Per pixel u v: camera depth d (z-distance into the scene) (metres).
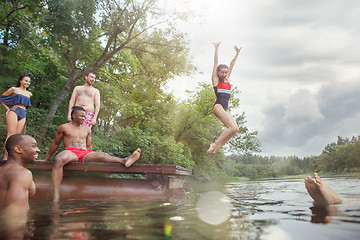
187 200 3.40
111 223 1.76
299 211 2.26
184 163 16.84
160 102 18.14
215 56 5.06
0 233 1.49
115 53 12.62
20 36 12.67
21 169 2.40
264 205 2.80
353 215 1.94
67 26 10.62
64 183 3.83
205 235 1.42
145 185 4.14
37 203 3.10
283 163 77.00
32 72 13.04
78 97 5.89
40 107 13.02
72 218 1.97
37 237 1.39
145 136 14.61
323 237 1.32
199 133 22.75
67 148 4.37
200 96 21.50
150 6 12.06
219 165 30.77
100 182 4.02
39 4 12.12
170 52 14.16
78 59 12.09
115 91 14.92
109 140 12.68
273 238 1.33
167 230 1.54
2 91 10.84
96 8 11.09
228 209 2.49
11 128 5.13
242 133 27.41
